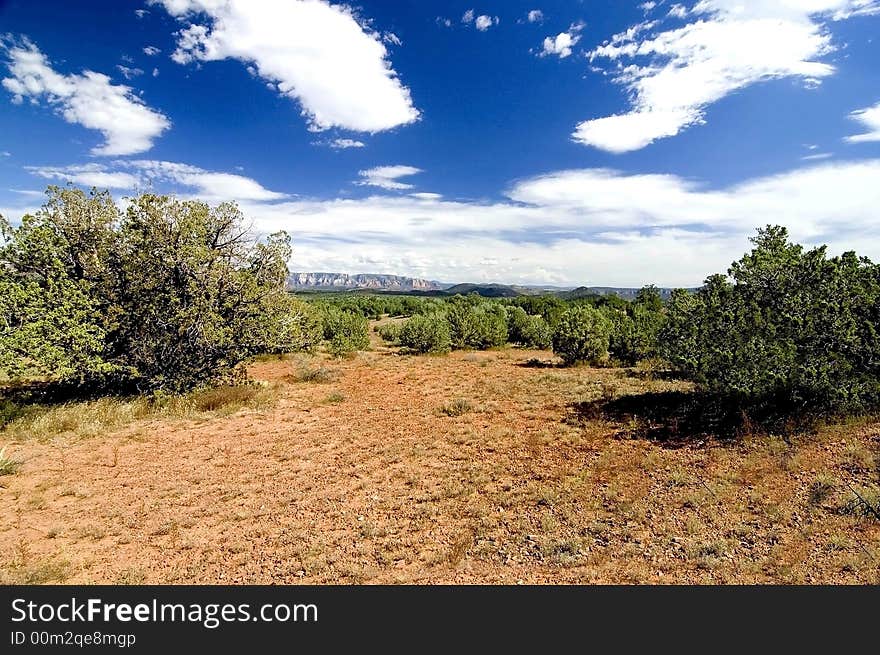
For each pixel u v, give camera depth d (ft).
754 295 32.76
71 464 27.30
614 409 37.81
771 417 29.76
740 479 22.36
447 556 17.38
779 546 16.49
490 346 95.91
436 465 27.25
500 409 40.01
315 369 61.46
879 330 29.14
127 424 35.68
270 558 17.57
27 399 40.04
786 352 29.30
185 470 26.61
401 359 77.20
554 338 71.20
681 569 15.70
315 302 122.72
